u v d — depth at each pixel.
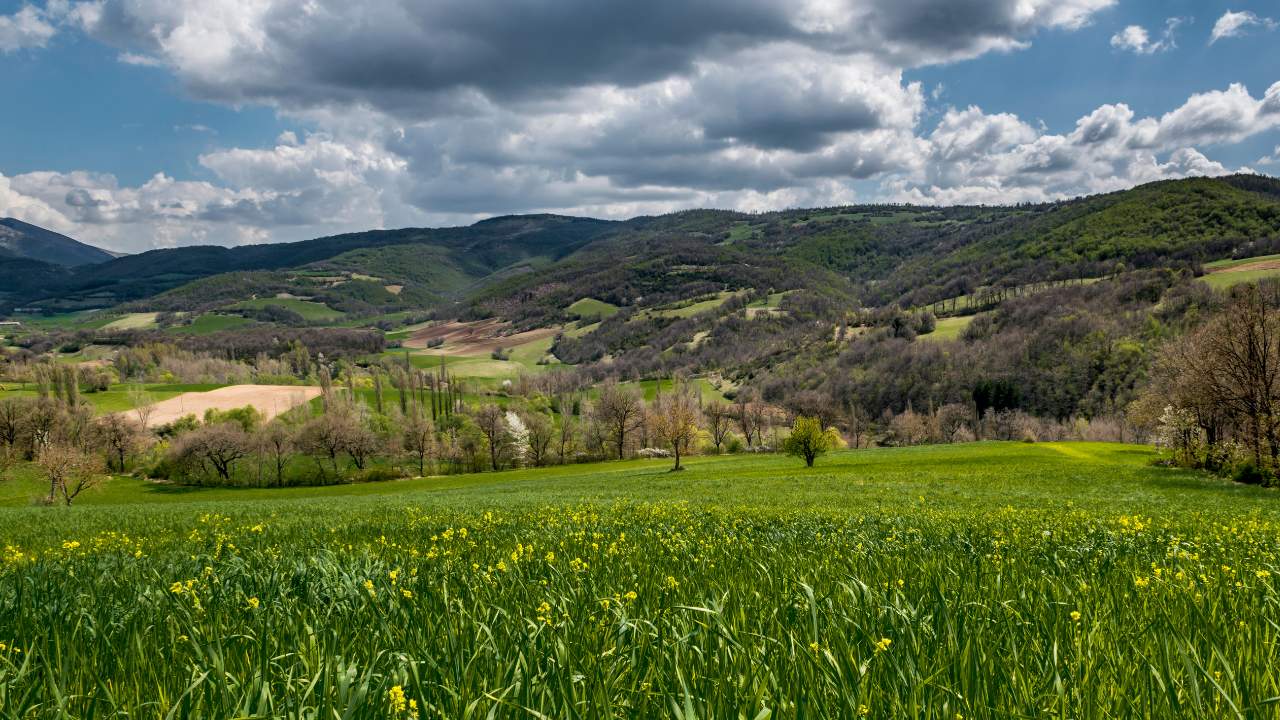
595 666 2.93
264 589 5.18
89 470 76.62
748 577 5.57
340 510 21.84
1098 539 8.87
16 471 89.69
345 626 3.90
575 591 4.77
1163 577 5.32
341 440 107.56
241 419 124.88
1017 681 2.82
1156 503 25.17
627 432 114.69
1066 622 3.72
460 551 7.83
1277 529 11.43
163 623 4.12
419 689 2.47
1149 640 3.37
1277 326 40.31
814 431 68.50
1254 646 3.23
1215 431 51.28
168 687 2.97
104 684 2.81
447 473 109.81
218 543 8.66
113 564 7.60
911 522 12.88
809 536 9.74
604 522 12.77
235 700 2.66
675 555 7.20
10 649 3.30
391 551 8.09
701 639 3.37
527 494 40.38
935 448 84.81
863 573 5.61
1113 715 2.57
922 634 3.43
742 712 2.50
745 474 62.66
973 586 4.81
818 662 2.87
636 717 2.54
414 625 3.74
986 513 17.00
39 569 6.96
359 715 2.46
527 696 2.59
